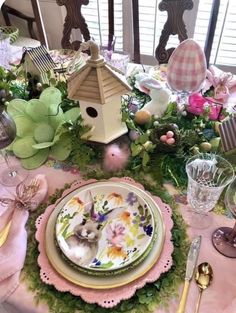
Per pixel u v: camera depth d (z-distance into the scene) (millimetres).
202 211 570
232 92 867
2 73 787
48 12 1817
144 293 461
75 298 460
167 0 1036
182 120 732
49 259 500
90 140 675
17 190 601
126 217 562
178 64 776
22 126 721
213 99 836
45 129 709
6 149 715
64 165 692
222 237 535
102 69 613
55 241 521
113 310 447
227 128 647
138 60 1206
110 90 611
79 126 671
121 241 527
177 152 653
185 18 1494
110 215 567
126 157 665
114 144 678
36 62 817
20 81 877
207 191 528
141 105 791
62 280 478
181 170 641
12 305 474
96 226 550
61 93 774
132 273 478
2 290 471
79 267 484
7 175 673
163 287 467
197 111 724
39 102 726
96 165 685
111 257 505
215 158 572
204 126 705
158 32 1556
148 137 670
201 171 577
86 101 616
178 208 587
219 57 1534
